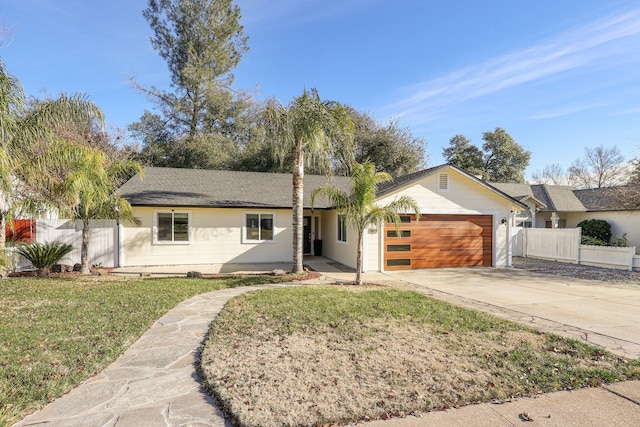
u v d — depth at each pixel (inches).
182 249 555.8
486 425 118.0
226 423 118.6
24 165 357.7
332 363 166.2
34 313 246.4
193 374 157.1
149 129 1034.7
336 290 343.0
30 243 449.7
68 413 123.1
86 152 400.2
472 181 546.0
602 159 1625.2
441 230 538.6
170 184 606.5
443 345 191.5
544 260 641.0
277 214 603.2
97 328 215.5
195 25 1013.2
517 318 256.8
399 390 140.6
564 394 139.9
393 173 1114.7
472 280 432.8
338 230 599.5
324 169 467.2
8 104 302.5
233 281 393.1
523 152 1412.4
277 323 229.8
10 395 132.4
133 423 117.6
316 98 436.1
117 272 477.4
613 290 370.0
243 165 1016.9
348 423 118.5
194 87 1034.7
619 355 182.2
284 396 134.8
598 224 899.4
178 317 247.3
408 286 389.7
